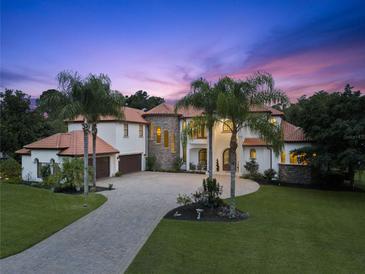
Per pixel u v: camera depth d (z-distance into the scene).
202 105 17.05
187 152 33.28
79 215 13.47
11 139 31.11
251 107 13.65
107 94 19.16
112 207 15.41
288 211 15.20
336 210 15.70
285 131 27.97
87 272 7.42
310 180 25.03
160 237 10.36
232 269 7.72
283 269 7.80
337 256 8.87
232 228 11.67
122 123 30.34
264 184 24.88
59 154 24.61
